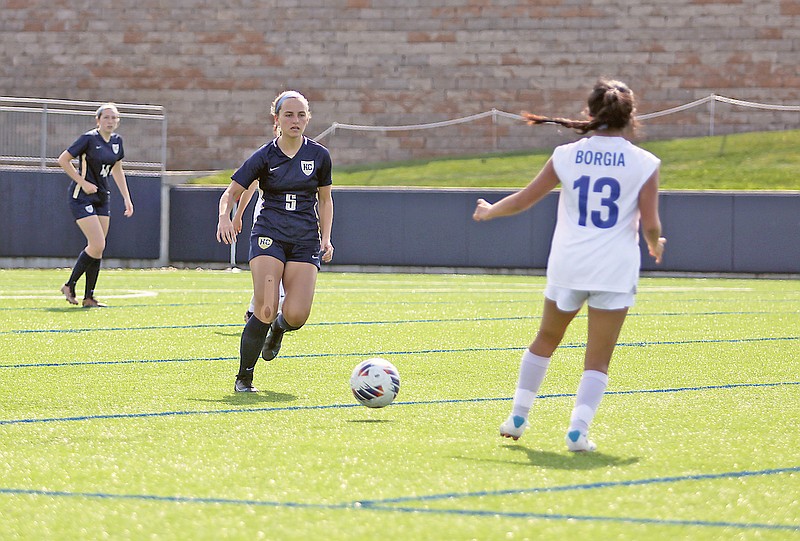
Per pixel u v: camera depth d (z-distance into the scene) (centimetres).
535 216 8162
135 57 11269
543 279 7531
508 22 10981
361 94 11125
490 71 11012
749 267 7950
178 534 1307
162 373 2786
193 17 11225
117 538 1294
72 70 11306
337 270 8369
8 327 3834
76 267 4625
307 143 2450
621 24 10856
